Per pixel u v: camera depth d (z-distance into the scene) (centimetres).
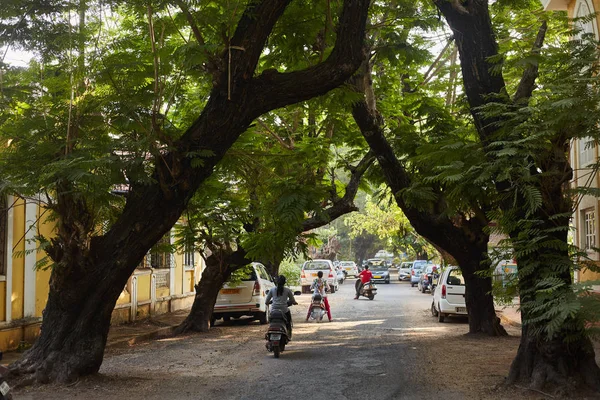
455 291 1923
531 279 839
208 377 1021
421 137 1427
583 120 773
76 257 942
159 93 984
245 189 1518
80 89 970
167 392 891
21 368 926
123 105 941
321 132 1795
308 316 2075
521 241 829
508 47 1435
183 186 972
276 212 1173
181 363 1182
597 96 761
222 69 970
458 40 973
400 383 950
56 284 949
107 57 953
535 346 853
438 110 1473
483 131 923
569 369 824
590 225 1666
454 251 1516
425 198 1284
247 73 962
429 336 1576
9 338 1326
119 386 925
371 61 1323
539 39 995
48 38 923
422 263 4825
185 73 1020
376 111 1427
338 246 6888
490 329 1541
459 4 959
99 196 947
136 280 2081
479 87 943
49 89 966
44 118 944
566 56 825
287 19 1091
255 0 966
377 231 4625
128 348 1426
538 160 827
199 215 1661
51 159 920
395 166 1362
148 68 977
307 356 1262
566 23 1373
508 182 872
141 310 2125
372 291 3103
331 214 1634
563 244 811
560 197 845
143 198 977
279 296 1322
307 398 854
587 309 736
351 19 961
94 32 988
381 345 1408
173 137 1044
